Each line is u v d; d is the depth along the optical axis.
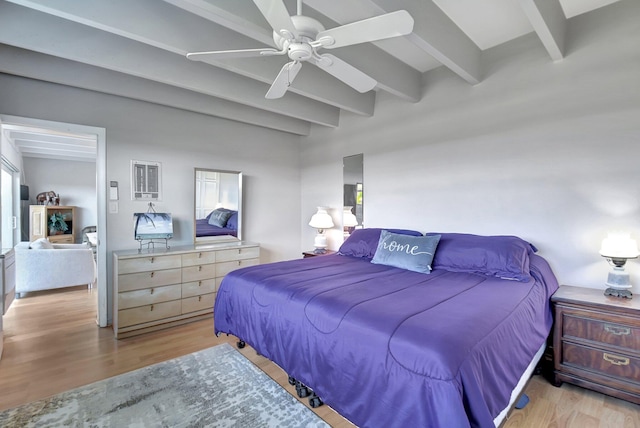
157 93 3.27
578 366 2.05
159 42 2.15
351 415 1.46
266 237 4.61
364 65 2.74
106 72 2.98
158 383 2.14
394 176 3.63
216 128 4.06
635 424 1.75
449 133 3.14
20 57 2.59
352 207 4.12
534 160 2.61
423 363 1.22
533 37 2.60
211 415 1.83
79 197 7.16
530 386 2.14
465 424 1.09
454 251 2.63
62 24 2.27
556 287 2.37
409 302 1.72
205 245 3.78
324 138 4.54
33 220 6.19
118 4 1.99
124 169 3.35
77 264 4.31
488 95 2.86
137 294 3.02
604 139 2.29
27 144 5.19
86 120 3.11
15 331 3.04
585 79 2.36
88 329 3.11
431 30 2.24
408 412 1.23
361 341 1.45
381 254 2.90
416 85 3.30
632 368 1.87
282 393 2.05
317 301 1.79
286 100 3.66
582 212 2.39
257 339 2.12
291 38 1.66
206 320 3.43
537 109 2.59
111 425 1.73
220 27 2.41
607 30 2.26
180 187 3.75
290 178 4.86
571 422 1.77
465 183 3.03
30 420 1.77
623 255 2.03
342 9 2.20
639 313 1.83
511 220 2.74
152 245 3.47
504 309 1.67
